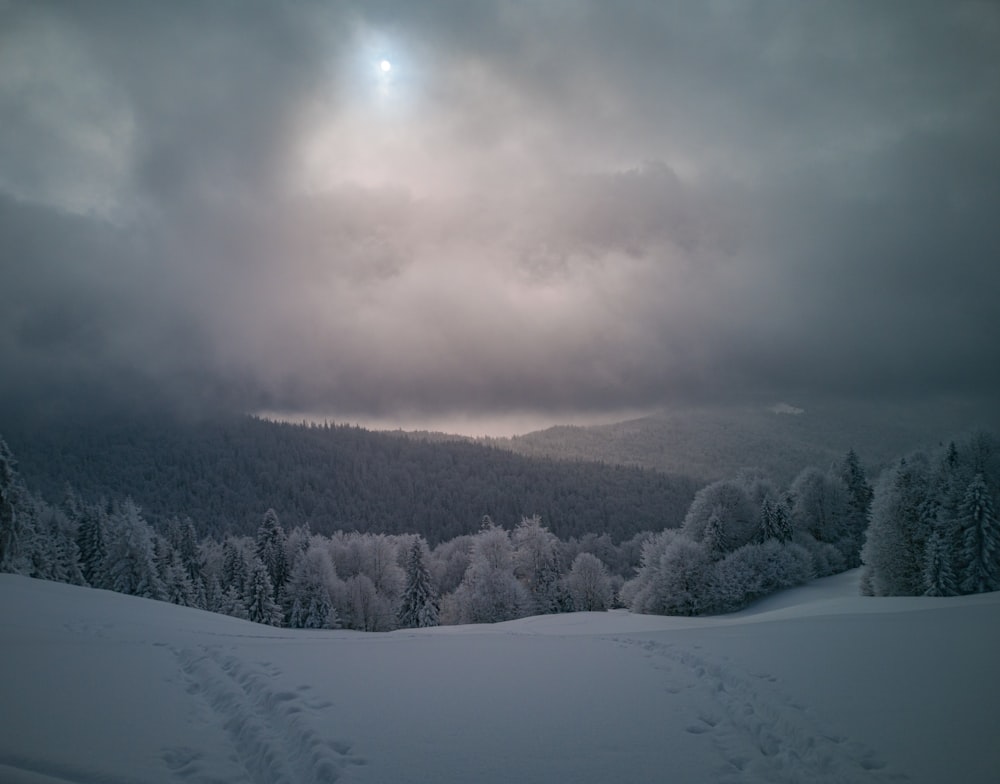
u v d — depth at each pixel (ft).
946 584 131.85
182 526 247.91
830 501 214.90
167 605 106.93
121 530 177.99
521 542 235.40
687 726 31.12
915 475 143.84
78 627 68.13
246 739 29.12
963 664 39.04
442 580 317.63
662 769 26.00
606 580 227.40
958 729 28.45
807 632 54.29
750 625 65.77
